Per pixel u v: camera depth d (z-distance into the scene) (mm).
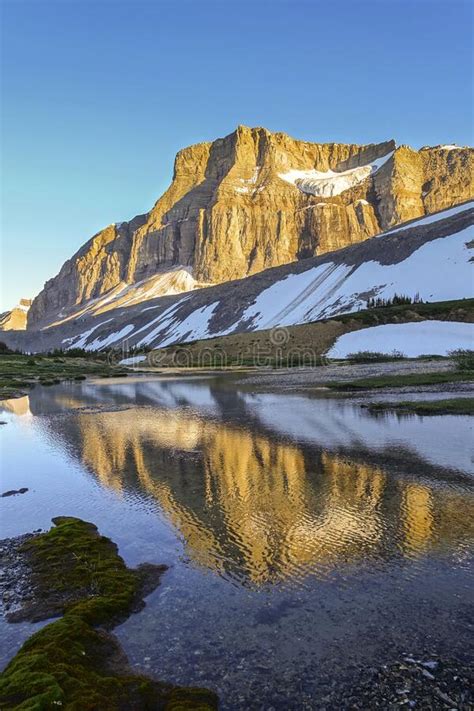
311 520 12508
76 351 174250
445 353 85000
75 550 11023
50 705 5930
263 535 11680
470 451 19047
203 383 63844
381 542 10945
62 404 42438
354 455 19203
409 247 189125
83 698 6070
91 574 9773
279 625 7812
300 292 199875
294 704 6016
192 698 6129
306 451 20312
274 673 6633
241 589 9086
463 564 9680
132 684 6441
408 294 155000
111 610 8344
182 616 8211
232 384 59844
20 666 6703
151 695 6223
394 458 18406
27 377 80312
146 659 7070
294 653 7055
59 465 19688
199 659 7020
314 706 5961
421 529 11586
